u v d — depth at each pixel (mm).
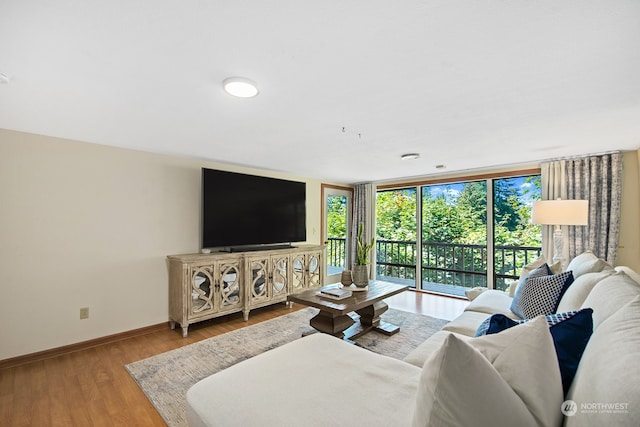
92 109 1993
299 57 1366
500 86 1667
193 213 3635
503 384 796
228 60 1387
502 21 1108
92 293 2863
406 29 1159
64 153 2725
